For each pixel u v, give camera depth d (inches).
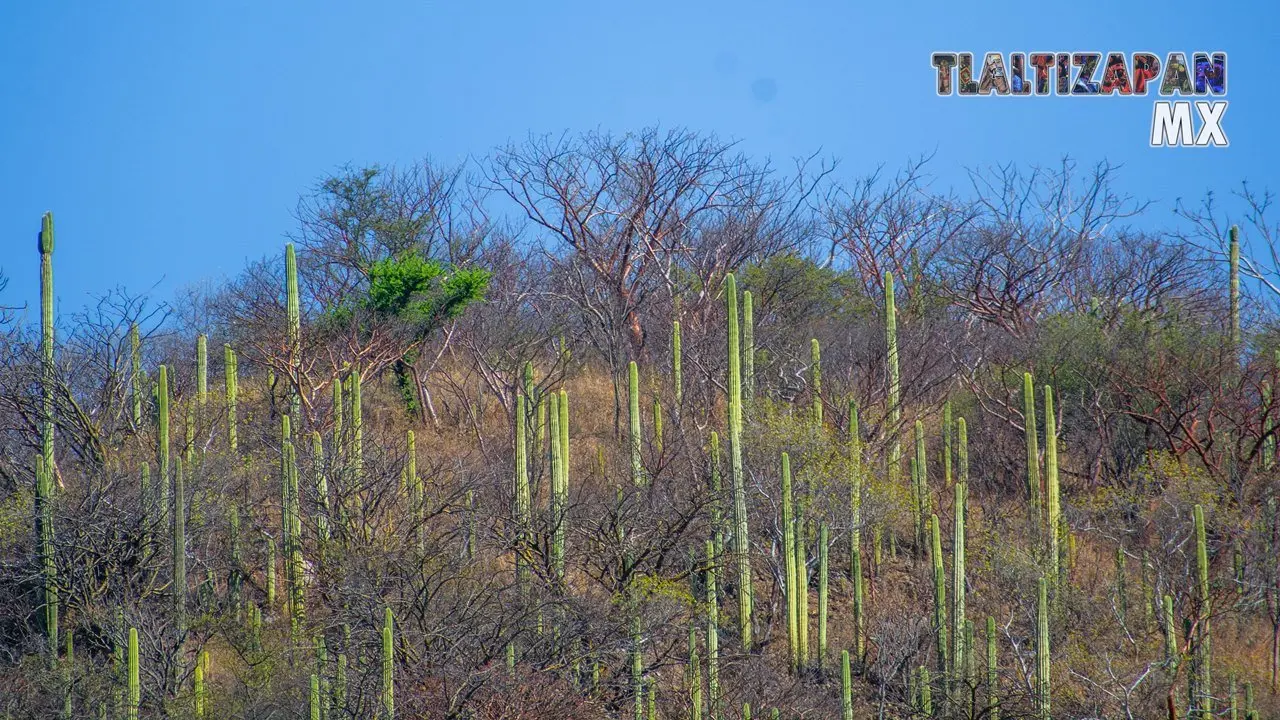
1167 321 1225.4
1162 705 756.6
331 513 850.1
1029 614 826.2
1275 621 829.8
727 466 933.8
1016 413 1113.4
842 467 928.9
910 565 976.3
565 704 717.3
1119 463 1064.8
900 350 1153.4
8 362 940.6
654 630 774.5
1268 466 955.3
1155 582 850.8
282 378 1110.4
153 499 848.3
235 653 816.9
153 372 1175.6
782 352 1210.6
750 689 772.0
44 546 816.3
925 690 770.2
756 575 932.0
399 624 745.0
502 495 885.2
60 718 735.1
